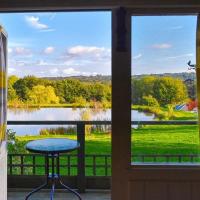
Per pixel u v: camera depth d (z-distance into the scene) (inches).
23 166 172.9
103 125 167.9
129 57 111.9
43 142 142.7
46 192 166.1
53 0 110.5
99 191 167.6
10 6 110.8
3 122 120.0
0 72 112.3
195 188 113.2
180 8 110.7
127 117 112.0
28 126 178.2
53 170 153.6
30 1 110.7
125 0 109.8
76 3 110.4
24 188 171.2
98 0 110.0
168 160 114.4
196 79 112.3
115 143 112.2
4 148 123.7
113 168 112.6
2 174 121.0
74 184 168.2
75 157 170.6
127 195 112.8
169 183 113.0
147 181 112.9
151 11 111.3
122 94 111.8
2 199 121.9
